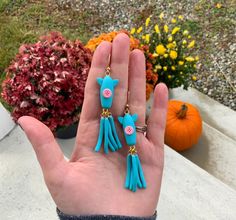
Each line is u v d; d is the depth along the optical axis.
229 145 0.38
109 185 0.19
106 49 0.20
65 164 0.18
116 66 0.21
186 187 0.31
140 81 0.22
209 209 0.30
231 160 0.37
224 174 0.37
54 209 0.30
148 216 0.19
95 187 0.19
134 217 0.18
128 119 0.20
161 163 0.21
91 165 0.19
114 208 0.18
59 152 0.18
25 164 0.33
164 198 0.30
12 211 0.31
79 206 0.18
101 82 0.20
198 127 0.35
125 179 0.20
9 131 0.34
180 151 0.37
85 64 0.30
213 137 0.39
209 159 0.37
